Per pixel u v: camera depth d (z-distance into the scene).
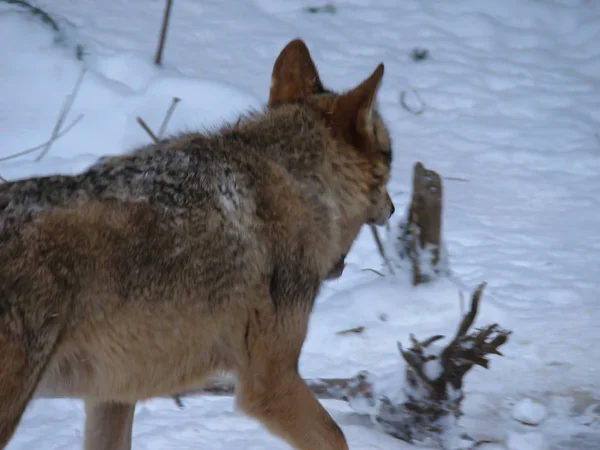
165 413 9.42
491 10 27.08
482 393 10.03
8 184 6.41
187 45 21.42
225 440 8.77
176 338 6.79
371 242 14.45
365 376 9.12
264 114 7.95
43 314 6.07
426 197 12.16
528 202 17.22
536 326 11.88
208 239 6.80
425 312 11.84
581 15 26.92
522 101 22.19
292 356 7.41
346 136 8.03
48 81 17.31
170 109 15.73
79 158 15.41
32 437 8.74
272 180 7.38
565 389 10.22
